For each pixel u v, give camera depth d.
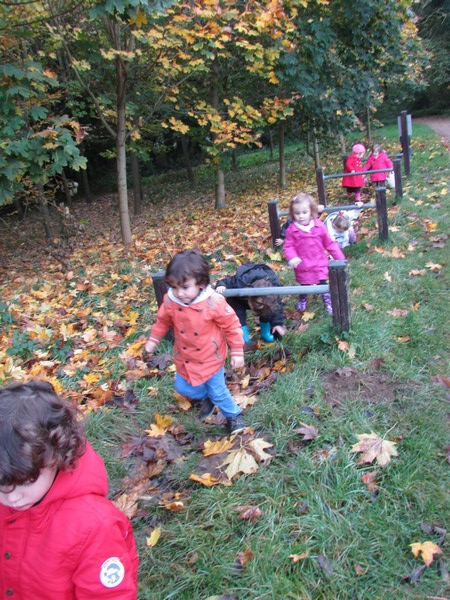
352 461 2.49
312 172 14.09
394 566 1.97
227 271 5.92
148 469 2.75
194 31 7.49
